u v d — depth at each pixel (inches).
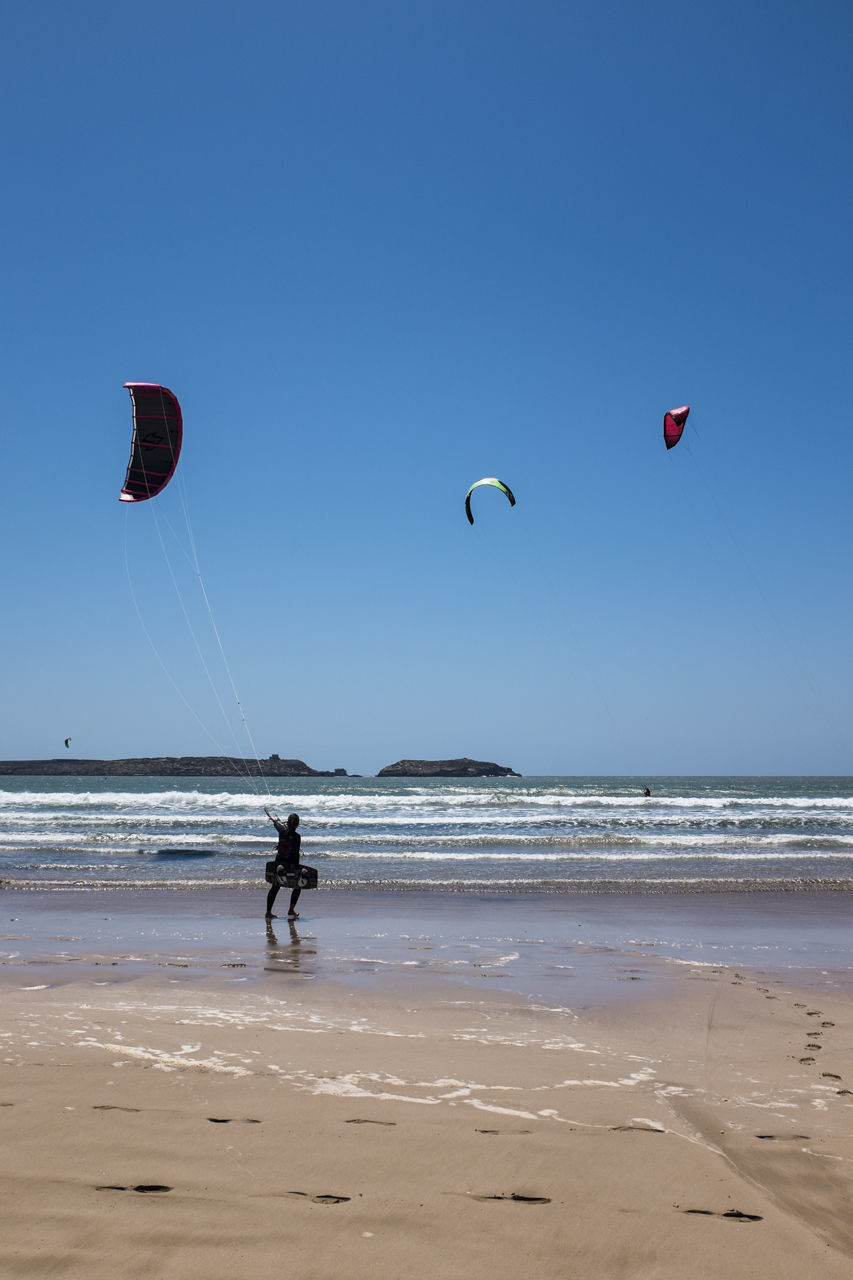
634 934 461.4
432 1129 188.9
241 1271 129.2
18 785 3437.5
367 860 768.3
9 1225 141.4
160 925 478.9
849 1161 177.3
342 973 363.6
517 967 379.6
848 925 491.8
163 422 513.7
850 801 1659.7
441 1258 134.6
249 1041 259.1
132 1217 144.8
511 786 3863.2
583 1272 132.0
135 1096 206.4
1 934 448.5
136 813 1280.8
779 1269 134.3
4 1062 233.1
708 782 5300.2
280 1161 169.2
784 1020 297.0
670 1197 158.4
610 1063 245.8
